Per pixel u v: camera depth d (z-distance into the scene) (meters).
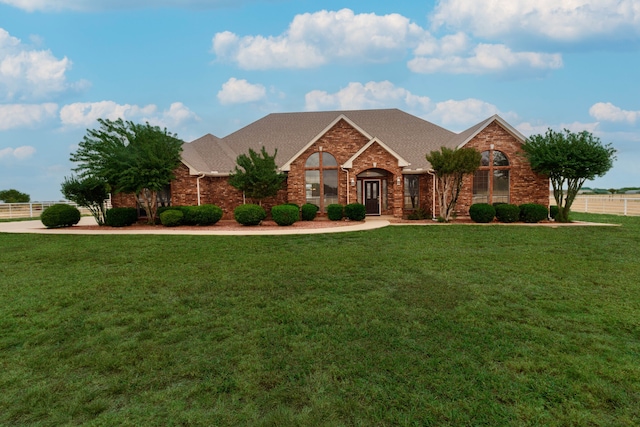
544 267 8.84
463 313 5.71
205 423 3.10
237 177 20.50
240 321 5.47
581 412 3.24
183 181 21.98
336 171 22.69
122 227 19.89
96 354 4.43
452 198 20.42
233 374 3.92
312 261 9.73
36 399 3.50
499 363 4.12
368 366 4.07
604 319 5.43
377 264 9.29
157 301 6.49
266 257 10.37
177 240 13.99
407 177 23.75
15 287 7.49
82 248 12.33
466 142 21.31
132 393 3.59
